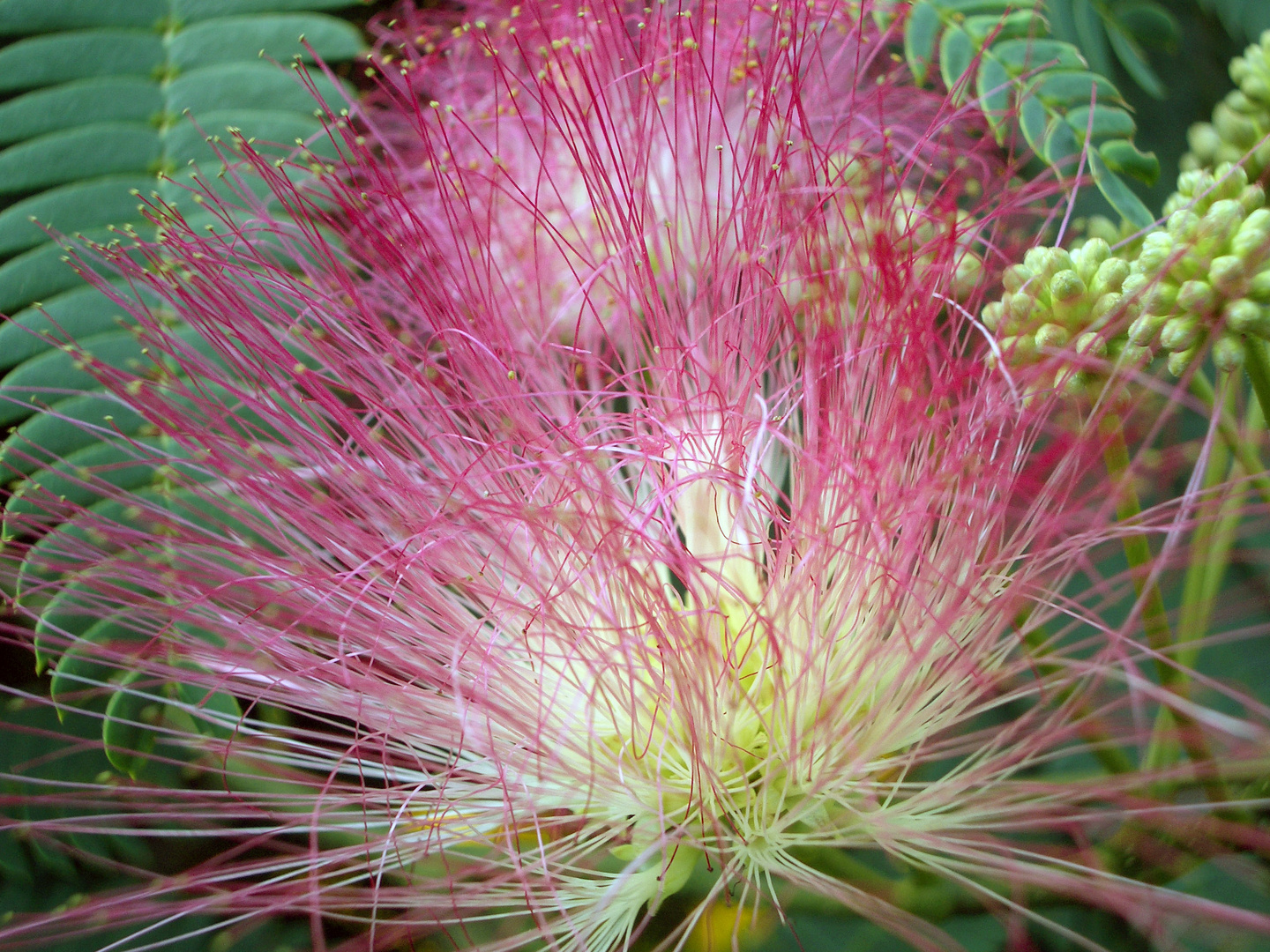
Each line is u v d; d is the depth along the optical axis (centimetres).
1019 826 7
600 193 8
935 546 8
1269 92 8
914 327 8
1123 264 7
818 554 8
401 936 8
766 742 8
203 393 8
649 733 8
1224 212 7
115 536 8
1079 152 8
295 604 8
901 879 8
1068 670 7
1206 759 7
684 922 7
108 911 8
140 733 8
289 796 8
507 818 8
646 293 8
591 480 8
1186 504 7
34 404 8
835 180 8
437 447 8
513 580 8
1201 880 7
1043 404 8
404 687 8
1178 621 8
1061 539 8
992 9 8
